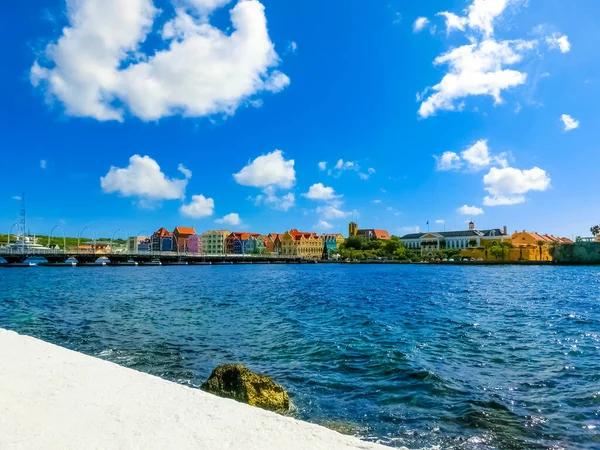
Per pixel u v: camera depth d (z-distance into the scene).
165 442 5.14
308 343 18.30
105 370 8.54
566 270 114.50
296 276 85.38
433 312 29.14
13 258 116.12
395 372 13.58
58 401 6.66
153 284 58.53
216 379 9.91
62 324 23.56
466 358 15.55
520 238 181.00
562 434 8.91
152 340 19.09
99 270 103.94
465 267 144.12
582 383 12.45
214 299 38.16
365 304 34.38
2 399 6.75
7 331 13.11
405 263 177.50
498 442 8.56
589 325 23.36
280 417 6.02
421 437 8.80
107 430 5.52
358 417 9.90
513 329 21.91
